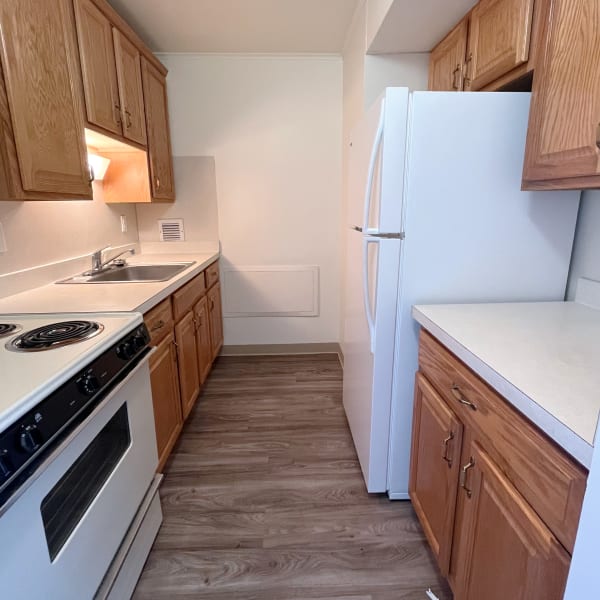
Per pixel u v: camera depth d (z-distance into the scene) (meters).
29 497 0.78
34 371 0.89
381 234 1.44
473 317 1.29
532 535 0.76
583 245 1.45
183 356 2.12
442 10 1.66
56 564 0.87
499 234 1.45
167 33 2.55
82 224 2.21
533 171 1.20
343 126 2.98
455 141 1.37
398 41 1.99
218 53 2.88
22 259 1.70
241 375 3.03
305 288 3.32
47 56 1.37
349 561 1.44
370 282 1.58
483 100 1.34
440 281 1.48
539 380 0.83
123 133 2.04
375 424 1.63
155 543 1.52
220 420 2.39
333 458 2.03
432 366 1.32
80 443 0.96
